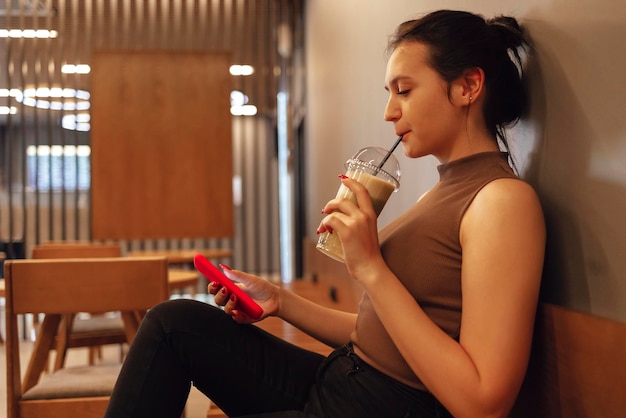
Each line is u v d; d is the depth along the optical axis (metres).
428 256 1.20
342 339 1.51
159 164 5.30
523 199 1.13
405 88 1.31
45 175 10.62
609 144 1.08
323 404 1.27
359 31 3.70
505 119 1.39
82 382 2.13
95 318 3.50
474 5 1.81
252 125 10.56
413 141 1.31
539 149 1.36
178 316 1.34
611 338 1.05
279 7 7.08
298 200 7.60
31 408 2.06
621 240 1.05
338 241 1.29
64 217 6.37
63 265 2.10
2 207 9.58
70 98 6.68
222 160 5.33
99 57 5.30
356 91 3.82
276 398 1.37
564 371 1.22
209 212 5.31
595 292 1.14
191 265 6.00
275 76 7.15
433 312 1.19
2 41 6.96
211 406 1.89
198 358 1.33
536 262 1.11
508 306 1.07
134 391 1.29
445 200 1.24
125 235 5.26
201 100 5.34
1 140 10.80
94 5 6.62
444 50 1.27
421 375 1.08
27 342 5.33
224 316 1.39
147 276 2.14
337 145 4.57
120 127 5.29
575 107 1.20
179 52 5.34
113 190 5.27
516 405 1.47
